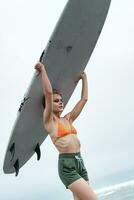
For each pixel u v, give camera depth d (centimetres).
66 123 773
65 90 838
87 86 838
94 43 826
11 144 801
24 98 759
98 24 805
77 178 726
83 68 840
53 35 743
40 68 739
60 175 748
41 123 817
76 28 769
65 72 805
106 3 783
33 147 867
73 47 787
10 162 846
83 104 822
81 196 720
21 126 783
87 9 763
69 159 737
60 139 744
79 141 766
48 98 739
